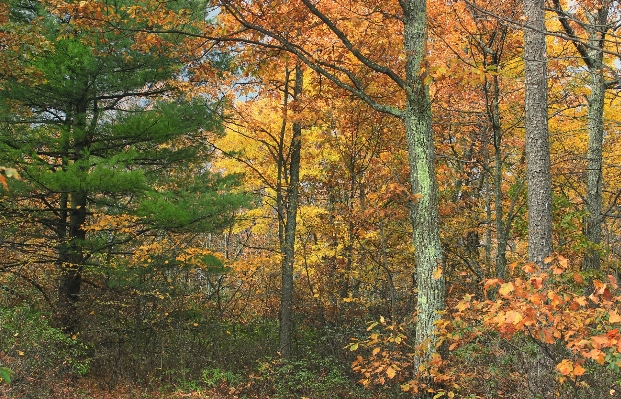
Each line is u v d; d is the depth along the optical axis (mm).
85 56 9867
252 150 14469
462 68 6254
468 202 12422
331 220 12641
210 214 10883
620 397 5012
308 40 8727
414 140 7238
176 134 11305
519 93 10844
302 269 14914
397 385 9180
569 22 8211
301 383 10766
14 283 12320
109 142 11562
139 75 10727
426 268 7051
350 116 11156
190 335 13250
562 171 11039
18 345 8562
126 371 11758
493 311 4504
